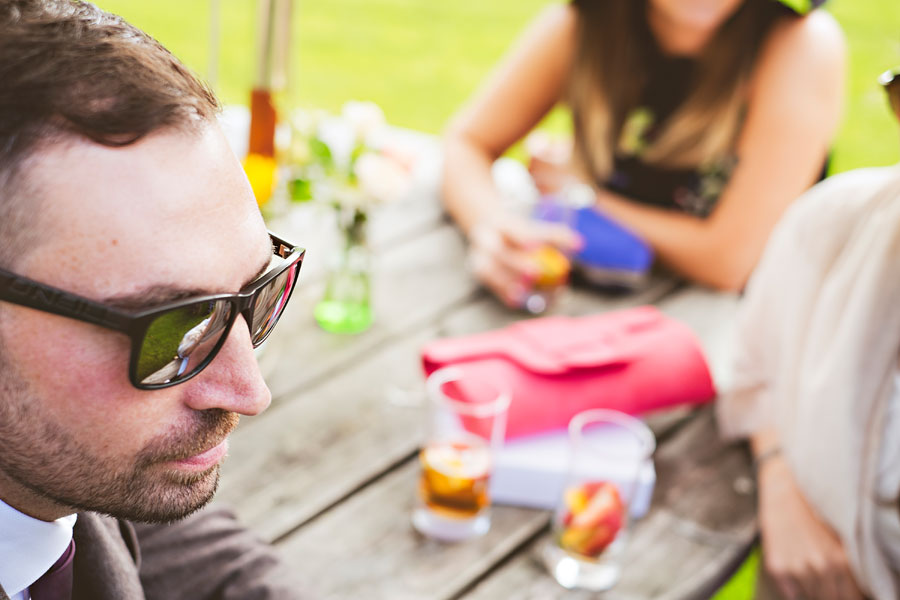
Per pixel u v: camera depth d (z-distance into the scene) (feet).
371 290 5.22
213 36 4.79
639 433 3.83
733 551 3.75
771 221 6.15
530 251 5.25
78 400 1.68
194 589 2.70
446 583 3.38
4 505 1.89
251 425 4.05
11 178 1.51
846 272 3.92
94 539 2.17
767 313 4.42
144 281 1.63
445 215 6.22
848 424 3.76
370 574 3.37
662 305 5.56
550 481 3.81
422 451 3.76
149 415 1.76
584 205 5.95
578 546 3.43
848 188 4.19
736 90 6.43
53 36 1.57
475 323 5.05
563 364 4.07
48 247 1.56
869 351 3.75
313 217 5.63
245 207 1.81
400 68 14.29
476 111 6.89
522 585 3.43
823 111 6.33
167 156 1.63
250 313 1.88
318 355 4.60
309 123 5.00
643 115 6.80
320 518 3.60
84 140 1.55
